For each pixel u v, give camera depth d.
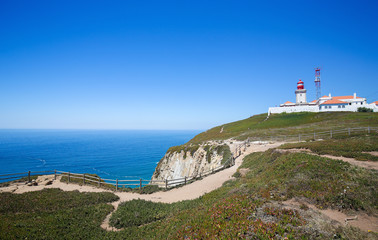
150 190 25.59
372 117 58.62
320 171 15.62
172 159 60.41
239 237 8.95
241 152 39.62
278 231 9.07
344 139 31.73
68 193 22.48
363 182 14.05
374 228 10.06
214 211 12.34
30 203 18.80
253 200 12.92
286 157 20.72
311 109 91.56
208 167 43.56
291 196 13.15
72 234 13.73
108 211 18.31
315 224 9.73
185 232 10.70
